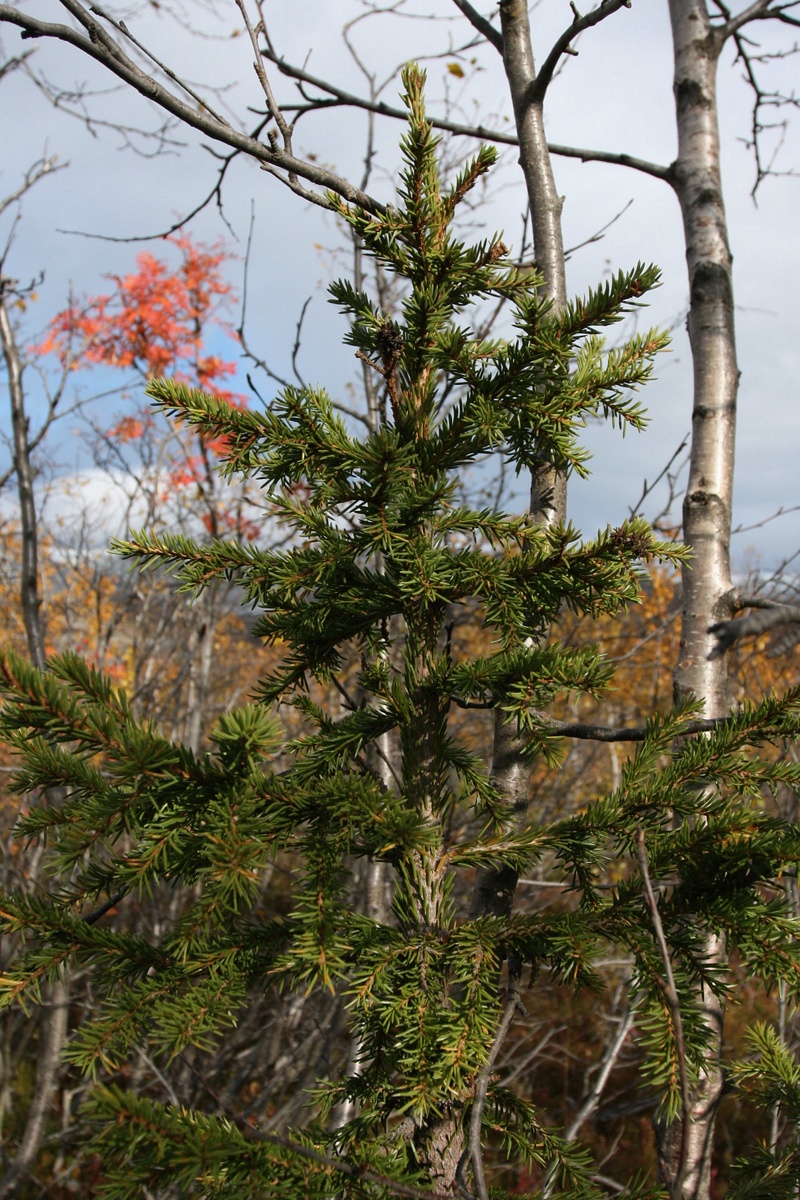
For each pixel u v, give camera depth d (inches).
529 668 55.5
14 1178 175.2
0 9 80.5
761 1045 68.8
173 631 275.4
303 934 46.1
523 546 61.7
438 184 63.1
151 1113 38.9
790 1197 61.2
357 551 58.0
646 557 58.0
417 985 50.0
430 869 56.7
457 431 60.2
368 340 65.6
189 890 190.7
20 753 48.4
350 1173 43.0
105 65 84.6
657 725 59.4
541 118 99.3
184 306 275.0
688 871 51.8
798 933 48.9
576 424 62.4
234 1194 41.3
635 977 51.0
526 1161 56.9
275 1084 180.7
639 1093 264.8
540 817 229.9
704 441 100.9
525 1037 230.5
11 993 46.3
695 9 116.1
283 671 62.8
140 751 43.2
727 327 104.9
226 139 85.9
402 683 60.9
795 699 55.1
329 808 49.1
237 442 57.4
